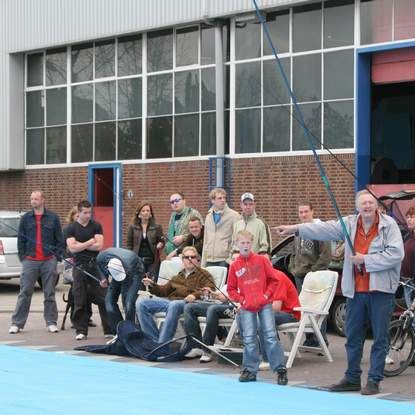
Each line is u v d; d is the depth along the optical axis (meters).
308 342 13.55
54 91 30.16
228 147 24.75
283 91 23.50
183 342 13.30
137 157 27.47
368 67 21.91
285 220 23.25
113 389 10.29
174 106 26.38
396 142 24.14
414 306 11.59
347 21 22.17
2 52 31.02
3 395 9.88
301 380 11.20
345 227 10.16
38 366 11.99
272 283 10.95
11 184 31.59
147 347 12.95
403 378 11.33
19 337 15.12
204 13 24.67
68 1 28.83
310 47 22.95
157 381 10.87
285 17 23.48
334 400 9.69
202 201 25.42
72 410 9.06
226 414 8.91
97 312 19.03
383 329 10.12
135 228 15.98
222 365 12.31
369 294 10.14
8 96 30.88
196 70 25.80
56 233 15.83
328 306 12.90
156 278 15.88
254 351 10.94
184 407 9.24
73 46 29.52
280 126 23.56
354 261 10.03
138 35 27.42
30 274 15.73
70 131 29.64
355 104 21.88
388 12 21.34
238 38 24.58
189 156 25.91
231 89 24.69
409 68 21.19
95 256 14.95
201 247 15.39
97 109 28.77
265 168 23.77
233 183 24.53
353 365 10.38
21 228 15.80
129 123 27.72
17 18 30.50
